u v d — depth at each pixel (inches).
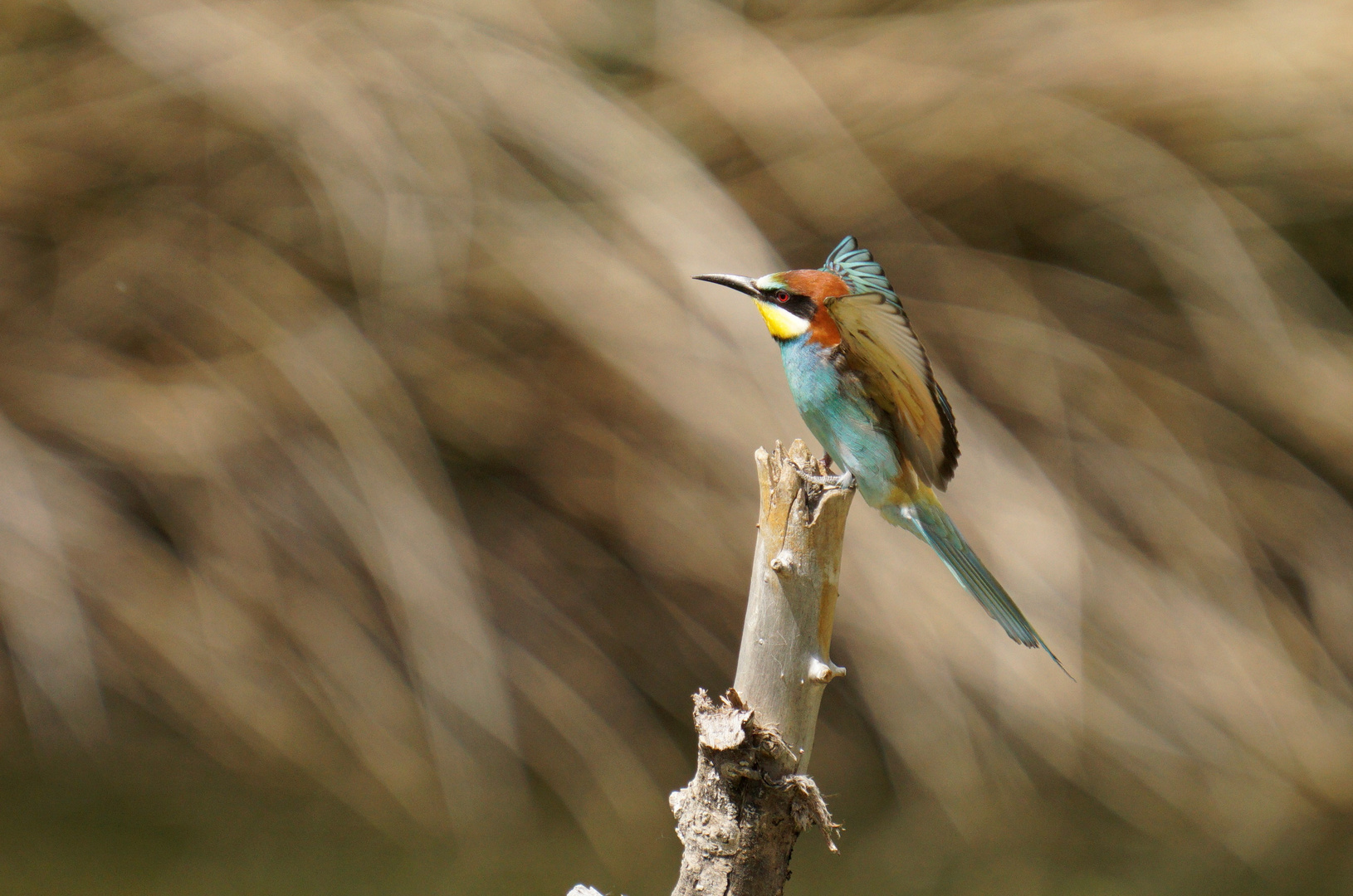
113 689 396.5
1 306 434.0
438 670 378.3
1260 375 451.5
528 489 441.1
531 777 376.8
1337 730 406.3
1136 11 436.8
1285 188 466.3
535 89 423.2
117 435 410.3
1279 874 332.2
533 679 399.9
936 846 343.6
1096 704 390.6
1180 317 469.4
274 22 426.9
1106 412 444.8
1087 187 447.8
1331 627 439.2
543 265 405.7
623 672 411.8
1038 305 452.8
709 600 425.7
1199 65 422.3
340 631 401.4
